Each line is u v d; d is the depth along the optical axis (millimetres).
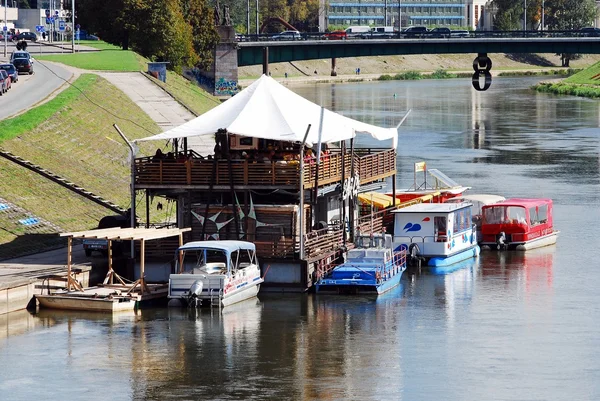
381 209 156625
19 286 121062
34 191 163000
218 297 123125
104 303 121562
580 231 169000
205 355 108625
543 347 111938
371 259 134250
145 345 111438
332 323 119438
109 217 143500
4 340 112500
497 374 103875
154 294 126250
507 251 157375
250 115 138125
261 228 133000
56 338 113375
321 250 135000
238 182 131375
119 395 98438
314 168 133875
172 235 126750
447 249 146750
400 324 119438
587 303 128375
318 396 98062
